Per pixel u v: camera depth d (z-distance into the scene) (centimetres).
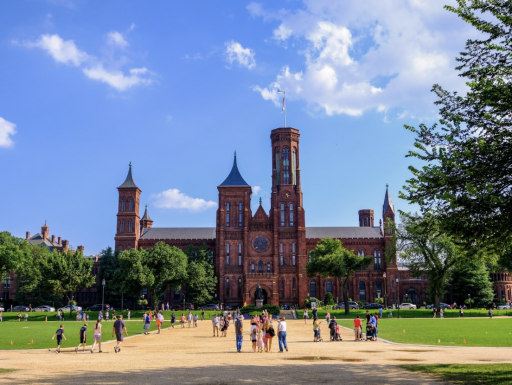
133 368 2547
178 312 10431
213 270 12625
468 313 9150
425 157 2517
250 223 12862
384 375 2242
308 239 13312
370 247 13538
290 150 13475
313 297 12781
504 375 2155
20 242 11862
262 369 2473
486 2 2352
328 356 3062
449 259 9100
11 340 4356
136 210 13425
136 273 9381
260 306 10438
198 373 2344
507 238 2373
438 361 2750
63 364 2730
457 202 2219
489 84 2261
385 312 9625
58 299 12362
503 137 2256
